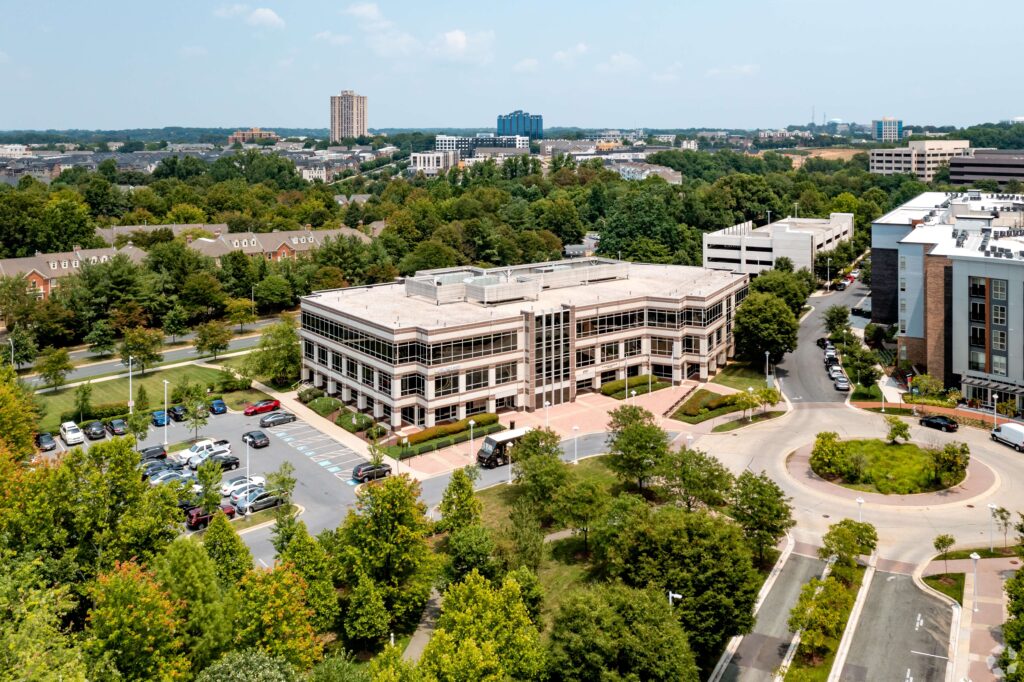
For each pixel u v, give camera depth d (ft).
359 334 373.81
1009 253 360.07
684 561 194.18
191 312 541.75
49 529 201.77
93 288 517.96
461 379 360.69
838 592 206.39
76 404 377.30
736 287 471.62
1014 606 186.70
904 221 519.60
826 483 298.35
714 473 252.83
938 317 387.55
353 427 361.51
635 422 290.15
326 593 198.70
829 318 491.72
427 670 161.68
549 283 450.71
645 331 427.33
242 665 159.84
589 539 253.24
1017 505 274.16
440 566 217.56
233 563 205.05
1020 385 357.61
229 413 391.86
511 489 298.35
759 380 425.28
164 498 217.77
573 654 170.30
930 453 294.05
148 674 164.25
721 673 195.11
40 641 154.61
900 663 196.65
